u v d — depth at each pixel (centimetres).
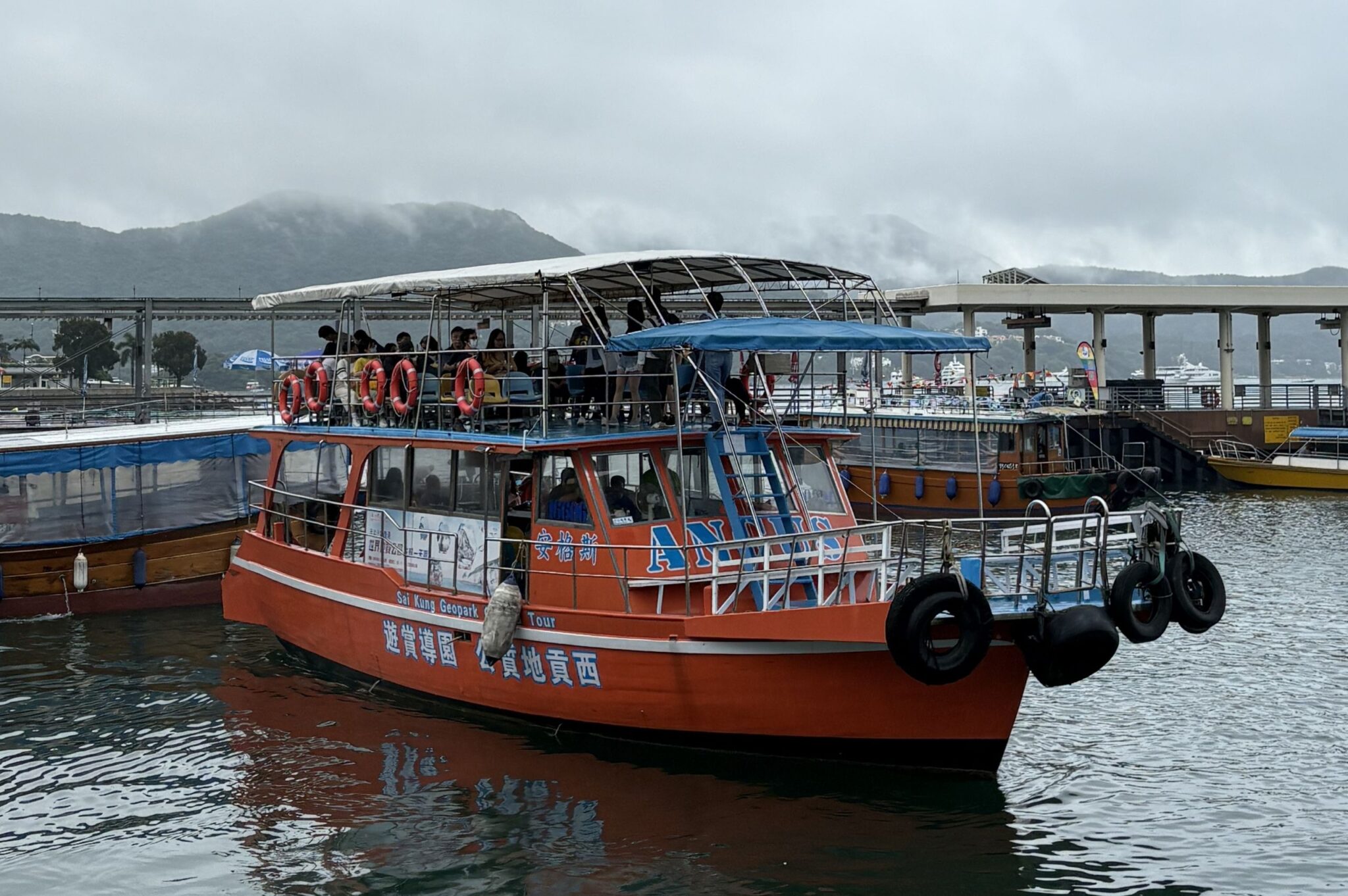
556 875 1228
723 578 1442
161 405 4894
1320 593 2703
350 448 1941
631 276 1838
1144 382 5828
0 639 2316
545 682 1576
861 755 1427
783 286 1886
